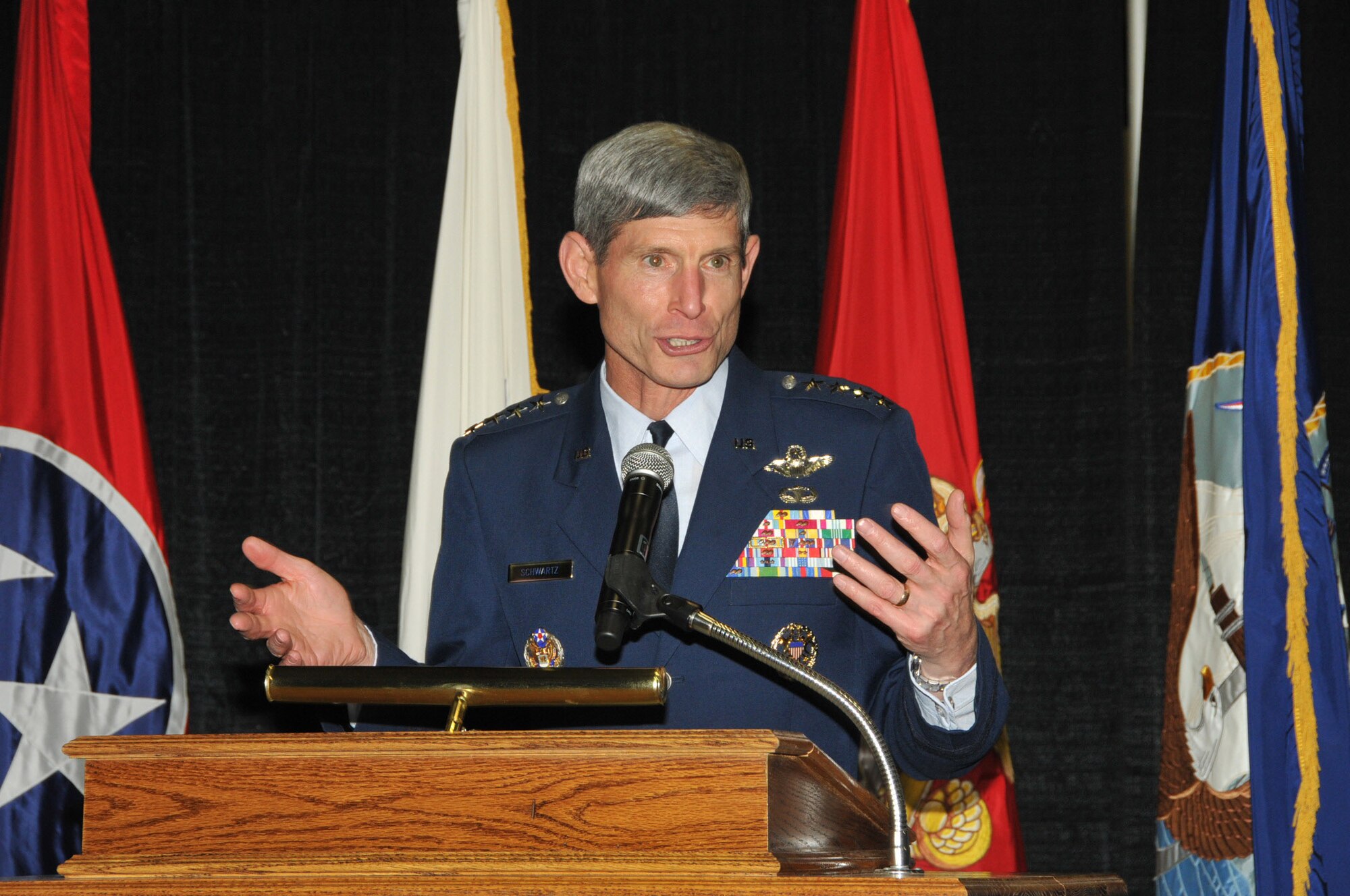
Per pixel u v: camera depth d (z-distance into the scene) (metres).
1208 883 5.84
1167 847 5.98
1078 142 7.44
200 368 7.59
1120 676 7.16
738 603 3.85
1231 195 6.10
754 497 3.98
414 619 6.48
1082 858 7.08
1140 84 7.55
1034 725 7.20
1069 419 7.32
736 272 3.95
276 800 2.54
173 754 2.57
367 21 7.85
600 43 7.70
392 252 7.71
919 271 6.38
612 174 3.89
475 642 4.12
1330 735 5.53
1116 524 7.23
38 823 6.13
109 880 2.44
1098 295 7.35
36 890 2.41
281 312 7.66
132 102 7.68
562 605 3.99
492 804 2.47
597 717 3.88
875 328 6.36
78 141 6.63
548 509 4.16
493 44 6.85
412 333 7.68
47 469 6.35
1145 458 7.23
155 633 6.38
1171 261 7.24
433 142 7.78
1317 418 5.78
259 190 7.73
